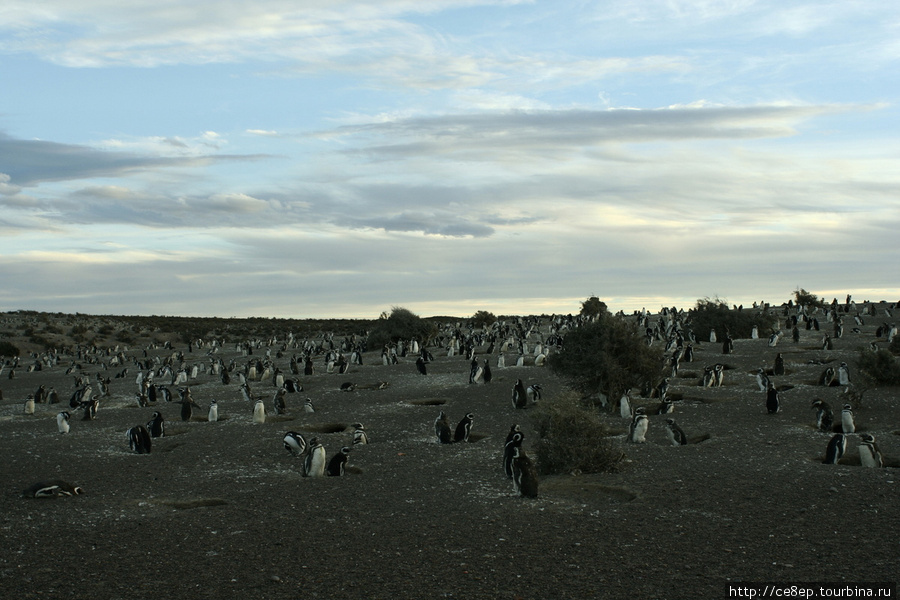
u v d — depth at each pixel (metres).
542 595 9.05
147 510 14.21
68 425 25.97
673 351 38.84
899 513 12.00
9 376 53.06
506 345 54.03
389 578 9.85
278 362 57.44
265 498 15.05
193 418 28.97
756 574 9.48
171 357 66.88
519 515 12.85
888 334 45.09
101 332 101.06
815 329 51.91
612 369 26.20
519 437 16.11
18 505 14.71
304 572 10.19
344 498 14.80
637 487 14.55
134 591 9.59
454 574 9.91
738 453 17.92
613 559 10.29
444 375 39.66
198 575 10.16
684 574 9.59
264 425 26.00
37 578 10.13
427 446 21.12
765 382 28.12
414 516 13.10
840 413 22.95
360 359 51.09
